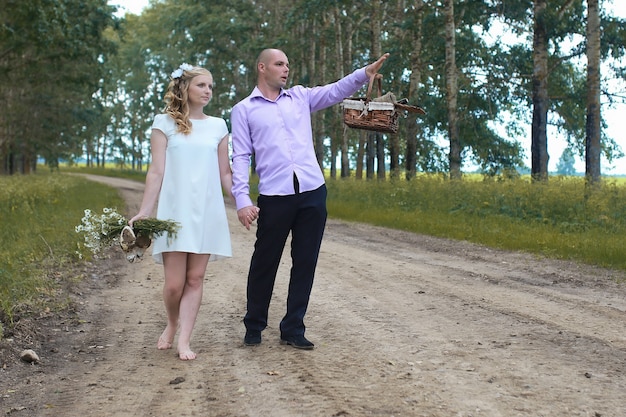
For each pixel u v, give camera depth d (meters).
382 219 16.94
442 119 29.41
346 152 35.25
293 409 3.73
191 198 4.76
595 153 17.19
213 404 3.85
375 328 5.62
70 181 37.66
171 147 4.81
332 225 16.70
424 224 15.06
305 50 40.50
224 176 4.97
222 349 5.05
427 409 3.71
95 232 4.63
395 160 28.27
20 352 4.91
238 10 41.91
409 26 26.39
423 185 20.31
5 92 37.75
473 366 4.52
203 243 4.78
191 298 4.89
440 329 5.59
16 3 20.31
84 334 5.57
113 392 4.09
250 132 5.03
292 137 4.99
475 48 27.52
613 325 5.76
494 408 3.73
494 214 15.40
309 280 5.06
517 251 11.17
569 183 16.09
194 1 42.56
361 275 8.46
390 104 5.02
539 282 8.08
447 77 23.97
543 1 20.72
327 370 4.44
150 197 4.77
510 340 5.22
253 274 5.11
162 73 65.81
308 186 4.97
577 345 5.08
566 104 28.02
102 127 54.88
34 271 7.61
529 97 27.72
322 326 5.71
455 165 23.72
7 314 5.70
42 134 41.12
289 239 12.11
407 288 7.54
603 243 10.54
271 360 4.71
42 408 3.84
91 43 29.86
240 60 44.59
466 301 6.79
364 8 29.55
